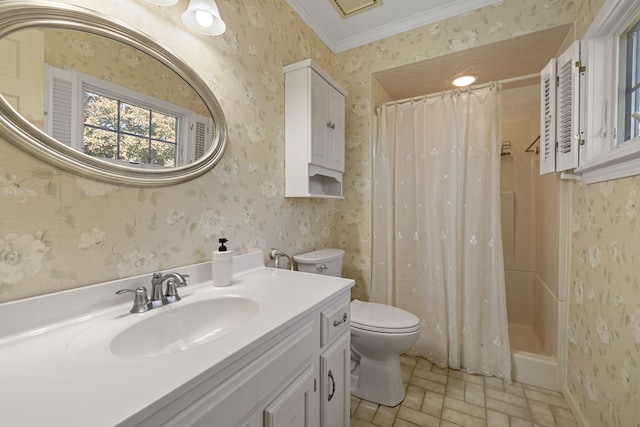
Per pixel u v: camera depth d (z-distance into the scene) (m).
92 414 0.41
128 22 0.89
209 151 1.13
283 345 0.77
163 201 0.99
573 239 1.52
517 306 2.50
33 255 0.69
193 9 0.96
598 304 1.20
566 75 1.35
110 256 0.84
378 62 2.06
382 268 2.06
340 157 1.87
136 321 0.77
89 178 0.79
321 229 2.01
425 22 1.88
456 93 1.81
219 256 1.07
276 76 1.56
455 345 1.80
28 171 0.68
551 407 1.47
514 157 2.54
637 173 0.91
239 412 0.62
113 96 0.85
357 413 1.44
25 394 0.45
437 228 1.87
